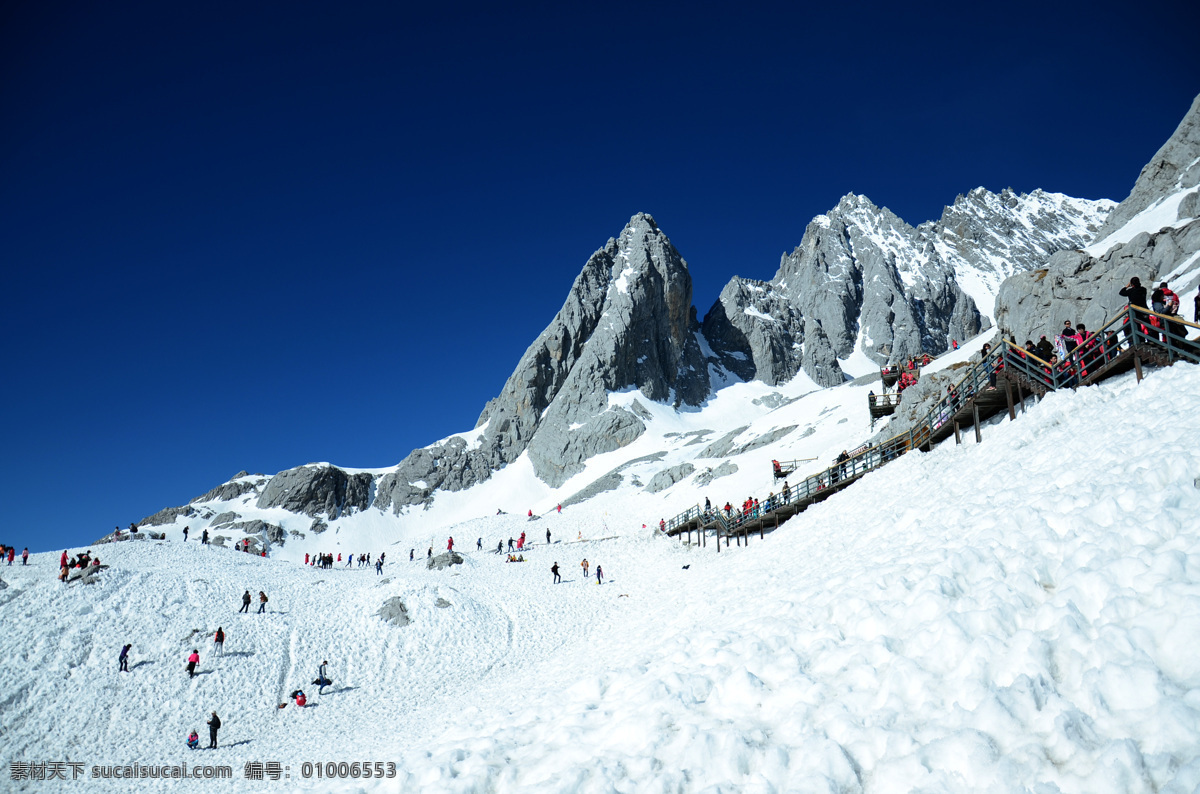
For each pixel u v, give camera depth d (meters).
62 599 28.58
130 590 30.58
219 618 30.09
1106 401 13.38
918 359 50.22
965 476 14.58
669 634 12.62
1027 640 5.42
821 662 6.87
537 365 163.75
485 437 160.88
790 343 196.00
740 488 61.69
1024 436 14.48
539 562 45.09
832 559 13.30
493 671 27.61
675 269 179.75
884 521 13.98
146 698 24.17
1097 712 4.57
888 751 5.05
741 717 6.34
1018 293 41.47
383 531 126.94
